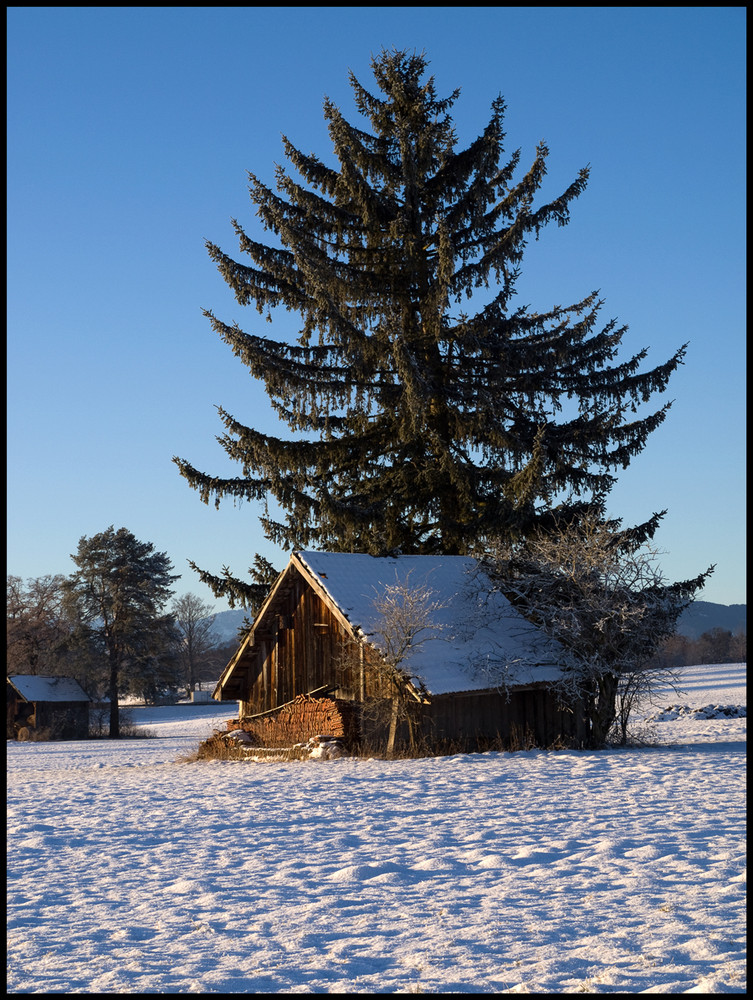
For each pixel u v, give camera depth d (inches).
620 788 628.4
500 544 1112.8
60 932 305.4
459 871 375.9
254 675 1182.3
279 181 1341.0
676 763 781.9
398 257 1355.8
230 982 240.4
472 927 285.6
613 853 394.6
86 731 3120.1
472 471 1311.5
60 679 3174.2
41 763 1562.5
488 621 1064.2
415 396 1187.9
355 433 1373.0
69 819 624.7
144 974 250.8
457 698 997.8
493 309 1304.1
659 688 1027.9
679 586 1124.5
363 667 992.9
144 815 621.9
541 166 1253.1
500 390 1322.6
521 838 445.4
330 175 1359.5
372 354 1270.9
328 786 725.3
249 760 1083.9
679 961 243.3
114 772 1120.8
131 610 3257.9
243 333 1232.8
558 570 1021.8
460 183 1360.7
